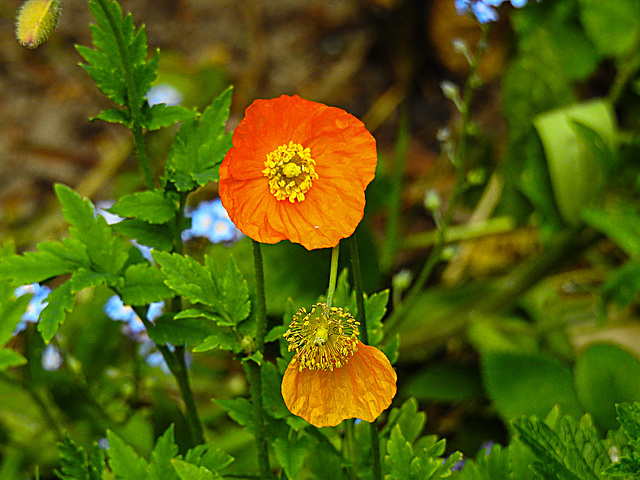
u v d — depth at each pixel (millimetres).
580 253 714
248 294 392
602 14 792
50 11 357
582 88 1018
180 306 424
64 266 405
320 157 374
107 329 588
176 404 487
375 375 362
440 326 755
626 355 577
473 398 703
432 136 1034
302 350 362
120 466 410
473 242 884
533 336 723
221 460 410
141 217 401
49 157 1015
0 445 570
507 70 864
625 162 676
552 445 381
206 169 405
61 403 539
